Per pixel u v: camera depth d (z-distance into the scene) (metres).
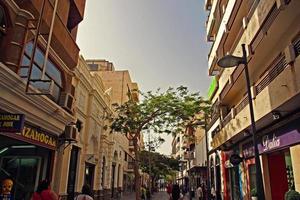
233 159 15.54
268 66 13.16
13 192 11.47
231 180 20.44
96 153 23.77
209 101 21.30
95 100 22.52
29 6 10.27
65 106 13.78
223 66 9.95
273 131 12.23
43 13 10.91
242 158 15.64
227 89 18.00
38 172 12.66
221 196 22.72
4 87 8.96
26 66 9.92
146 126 20.89
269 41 11.86
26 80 9.91
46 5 11.23
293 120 10.43
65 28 13.27
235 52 14.73
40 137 12.13
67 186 16.95
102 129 25.44
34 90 10.41
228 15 16.03
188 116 20.73
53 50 12.66
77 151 19.19
